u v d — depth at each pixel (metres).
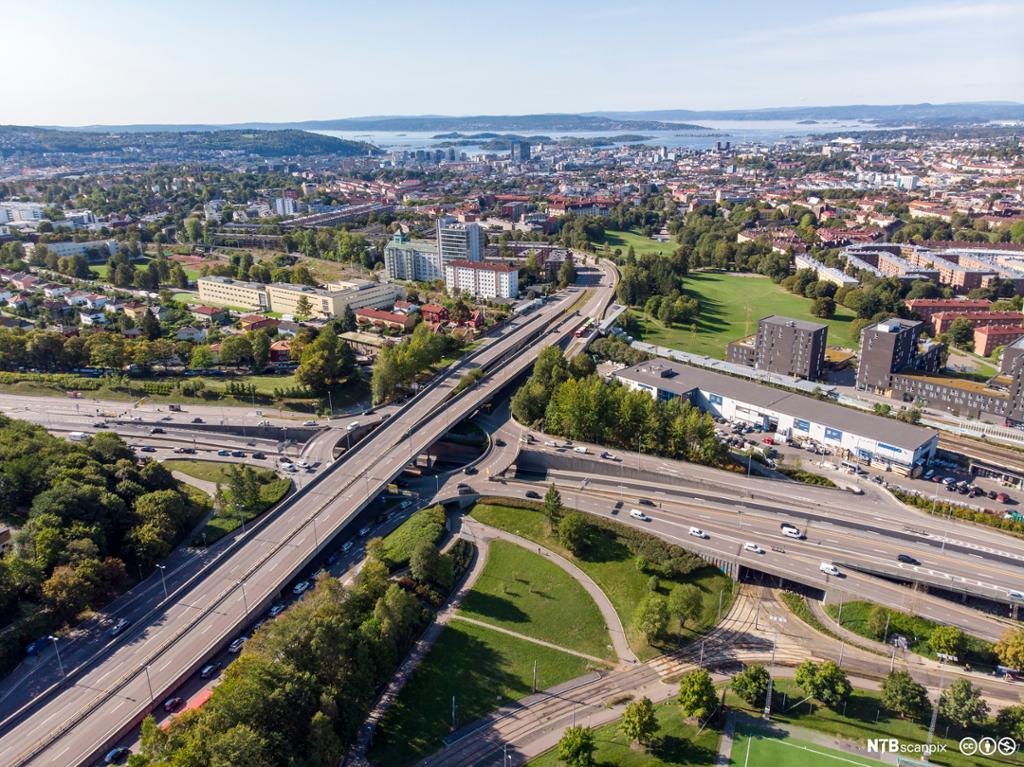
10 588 191.00
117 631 192.50
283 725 149.88
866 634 198.12
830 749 159.75
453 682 184.38
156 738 140.38
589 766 153.00
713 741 163.12
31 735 156.00
